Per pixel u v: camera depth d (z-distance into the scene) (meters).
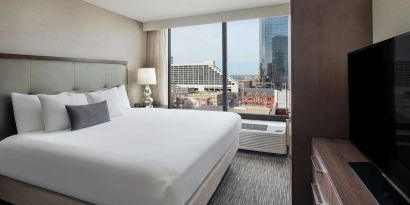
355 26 1.63
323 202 1.27
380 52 1.05
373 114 1.13
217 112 3.14
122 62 3.81
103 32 3.53
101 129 2.26
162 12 3.75
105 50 3.57
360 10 1.62
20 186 1.77
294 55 1.77
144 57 4.40
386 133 1.00
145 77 3.95
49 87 2.65
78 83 3.02
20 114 2.23
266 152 3.46
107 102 2.88
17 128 2.24
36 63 2.52
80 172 1.46
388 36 1.33
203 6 3.48
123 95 3.40
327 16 1.69
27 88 2.44
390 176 0.97
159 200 1.21
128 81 4.04
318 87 1.73
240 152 3.59
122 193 1.31
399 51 0.89
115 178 1.34
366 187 0.99
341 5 1.66
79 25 3.15
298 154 1.81
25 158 1.72
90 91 3.13
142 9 3.59
